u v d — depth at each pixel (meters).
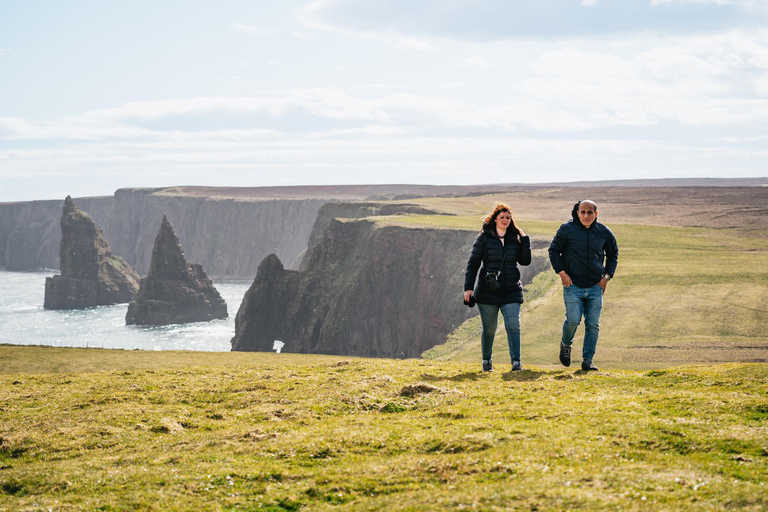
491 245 19.70
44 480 13.13
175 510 10.68
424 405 16.25
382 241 184.62
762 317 85.94
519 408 14.77
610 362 69.12
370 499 10.30
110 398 19.75
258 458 12.95
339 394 17.77
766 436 11.69
